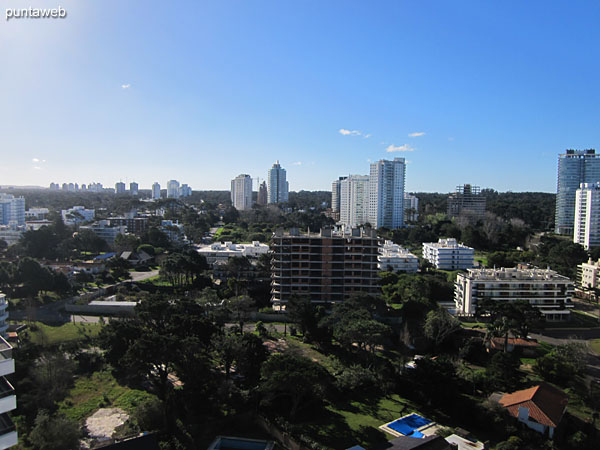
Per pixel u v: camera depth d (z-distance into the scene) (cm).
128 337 7488
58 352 7725
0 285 12644
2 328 9050
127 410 6531
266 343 9919
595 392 7650
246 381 7400
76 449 5416
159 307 8400
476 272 13225
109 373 7775
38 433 5359
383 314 12044
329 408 7000
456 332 10625
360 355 9194
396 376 8025
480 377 8162
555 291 12669
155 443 5162
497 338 10169
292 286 12962
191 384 6706
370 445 5931
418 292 13275
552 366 8575
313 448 5672
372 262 13000
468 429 6731
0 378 4200
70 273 14875
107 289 13925
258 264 15475
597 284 15562
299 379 6144
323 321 10044
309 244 13000
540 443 6262
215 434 5959
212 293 12469
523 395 7200
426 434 6344
